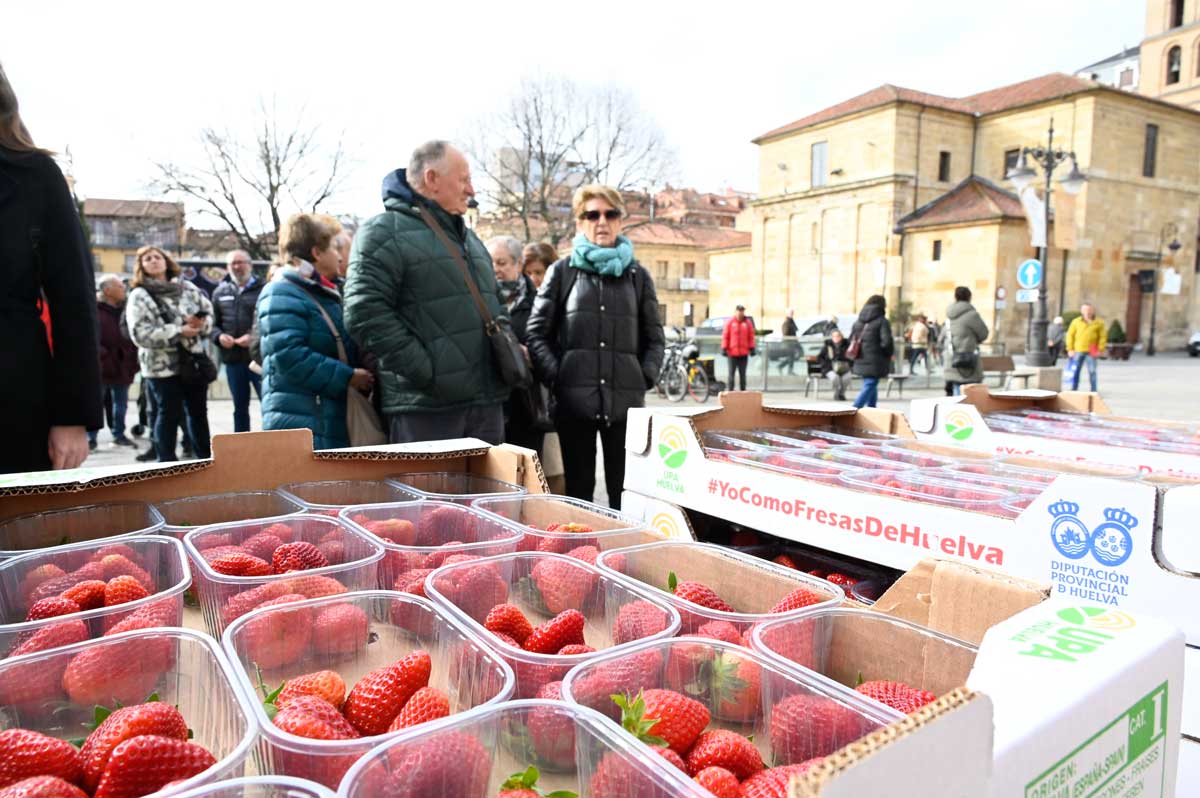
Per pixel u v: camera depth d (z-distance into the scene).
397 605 1.37
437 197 3.42
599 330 4.12
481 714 0.98
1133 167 39.72
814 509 2.05
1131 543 1.52
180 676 1.15
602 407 4.15
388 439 3.66
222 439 1.99
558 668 1.17
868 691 1.20
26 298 2.18
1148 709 0.96
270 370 3.56
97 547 1.58
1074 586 1.60
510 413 4.43
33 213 2.18
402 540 1.86
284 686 1.12
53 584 1.44
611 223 4.14
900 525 1.87
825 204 42.66
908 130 39.34
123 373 8.66
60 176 2.27
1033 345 21.38
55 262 2.23
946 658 1.21
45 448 2.28
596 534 1.81
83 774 0.91
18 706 1.05
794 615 1.33
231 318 7.60
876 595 2.03
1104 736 0.89
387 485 2.22
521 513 2.14
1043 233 21.16
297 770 0.90
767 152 46.25
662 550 1.76
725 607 1.54
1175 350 43.06
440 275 3.32
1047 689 0.86
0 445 2.15
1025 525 1.67
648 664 1.18
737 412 3.04
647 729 1.01
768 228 46.19
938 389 19.00
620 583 1.50
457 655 1.24
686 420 2.46
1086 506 1.58
